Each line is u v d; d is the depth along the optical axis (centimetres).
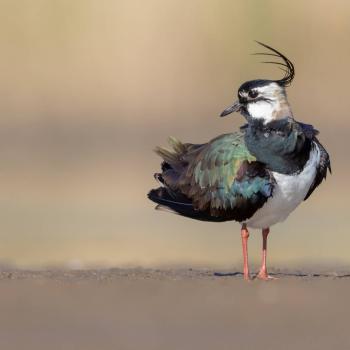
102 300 1083
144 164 3206
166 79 4256
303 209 2486
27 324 966
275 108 1325
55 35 4359
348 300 1094
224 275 1385
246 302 1081
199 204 1359
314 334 934
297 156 1300
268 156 1302
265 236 1362
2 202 2592
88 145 3578
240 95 1348
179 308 1047
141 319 994
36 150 3462
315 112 4119
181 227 2327
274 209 1321
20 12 4406
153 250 2045
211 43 4359
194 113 4094
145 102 4162
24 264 1795
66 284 1188
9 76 4266
